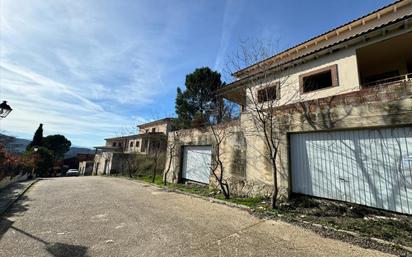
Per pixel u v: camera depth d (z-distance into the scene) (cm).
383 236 401
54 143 4156
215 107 1098
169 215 562
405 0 976
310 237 414
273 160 615
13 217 538
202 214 573
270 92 838
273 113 714
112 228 461
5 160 1117
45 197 813
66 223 492
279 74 965
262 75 845
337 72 819
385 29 704
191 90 1864
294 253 348
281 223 496
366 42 766
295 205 609
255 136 778
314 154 625
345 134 569
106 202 719
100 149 3466
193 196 830
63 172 4028
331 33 1169
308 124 629
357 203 530
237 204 664
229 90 1124
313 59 890
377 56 862
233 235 425
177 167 1194
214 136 977
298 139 667
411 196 456
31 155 2073
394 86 488
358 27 1114
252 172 769
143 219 527
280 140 692
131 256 336
